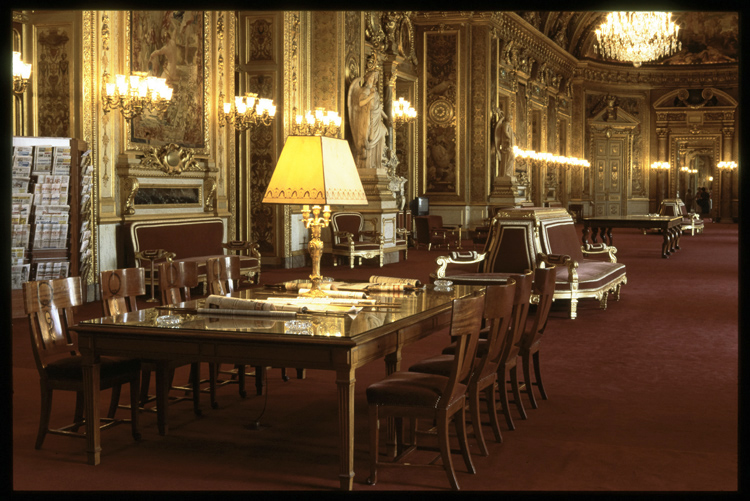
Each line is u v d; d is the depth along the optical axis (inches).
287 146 174.2
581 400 206.1
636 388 219.3
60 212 348.8
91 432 152.3
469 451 158.9
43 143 343.9
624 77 1278.3
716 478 146.6
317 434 173.5
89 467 151.3
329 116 524.7
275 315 156.6
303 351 137.1
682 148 1283.2
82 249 361.4
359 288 195.3
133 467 151.4
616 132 1273.4
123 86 376.8
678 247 733.9
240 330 141.3
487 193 813.9
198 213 461.1
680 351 272.7
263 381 209.8
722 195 1270.9
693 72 1269.7
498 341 163.3
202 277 406.9
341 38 556.4
